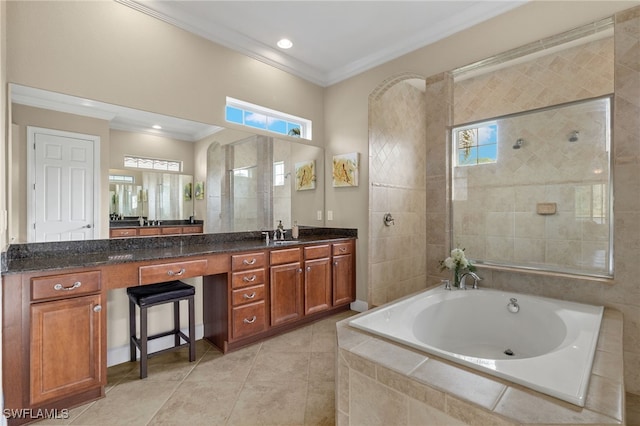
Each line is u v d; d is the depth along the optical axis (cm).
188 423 166
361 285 345
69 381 174
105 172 230
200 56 277
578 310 185
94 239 226
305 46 313
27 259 195
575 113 216
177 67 264
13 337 159
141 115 246
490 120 253
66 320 174
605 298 192
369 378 128
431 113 278
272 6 250
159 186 258
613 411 92
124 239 241
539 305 200
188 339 235
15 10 193
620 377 111
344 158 359
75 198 217
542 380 107
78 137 218
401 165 389
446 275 264
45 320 167
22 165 196
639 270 181
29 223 199
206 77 281
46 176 205
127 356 235
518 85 313
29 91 198
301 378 210
